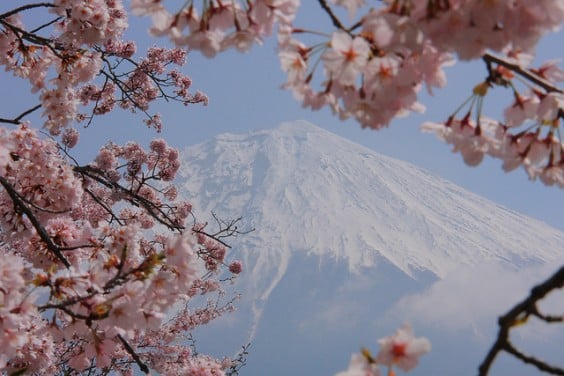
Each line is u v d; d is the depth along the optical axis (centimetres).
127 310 323
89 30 659
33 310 317
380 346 195
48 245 454
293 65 239
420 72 233
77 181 577
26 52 650
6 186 482
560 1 194
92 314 320
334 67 224
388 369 192
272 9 237
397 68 226
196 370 438
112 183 792
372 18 200
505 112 256
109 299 322
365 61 223
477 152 259
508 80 238
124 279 326
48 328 347
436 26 196
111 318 326
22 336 328
